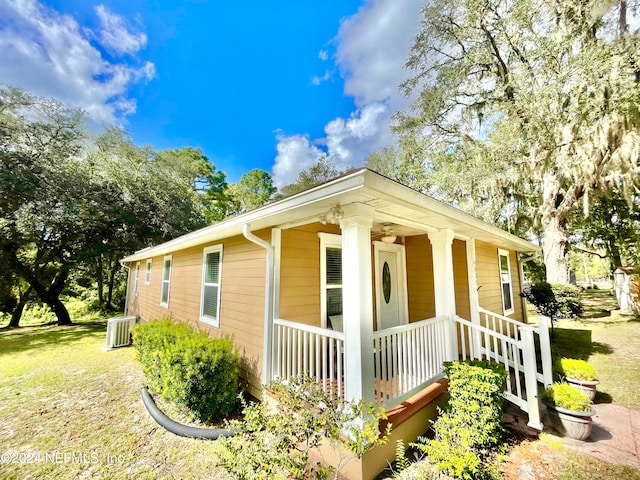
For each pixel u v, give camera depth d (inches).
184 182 707.4
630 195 297.4
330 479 101.1
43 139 450.9
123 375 219.9
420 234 228.5
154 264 389.4
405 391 124.7
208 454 118.0
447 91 415.2
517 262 366.9
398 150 604.4
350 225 110.5
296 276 167.3
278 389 105.9
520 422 139.1
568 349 268.5
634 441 120.9
